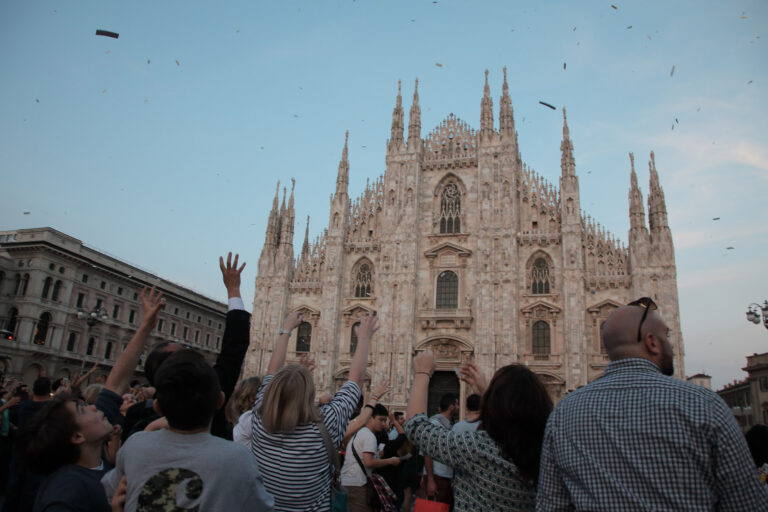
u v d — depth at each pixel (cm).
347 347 6594
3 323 7494
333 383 6450
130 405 1180
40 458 677
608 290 5916
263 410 809
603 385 595
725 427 516
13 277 7725
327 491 835
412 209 6712
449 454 752
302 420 812
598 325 5841
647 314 647
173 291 9831
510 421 713
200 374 627
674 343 5472
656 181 5984
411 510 1889
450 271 6538
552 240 6203
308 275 7062
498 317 6075
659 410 534
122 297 8962
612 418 552
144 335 870
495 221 6366
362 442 1494
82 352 8194
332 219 6988
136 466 603
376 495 1468
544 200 6425
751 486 505
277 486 787
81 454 701
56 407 700
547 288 6150
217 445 621
